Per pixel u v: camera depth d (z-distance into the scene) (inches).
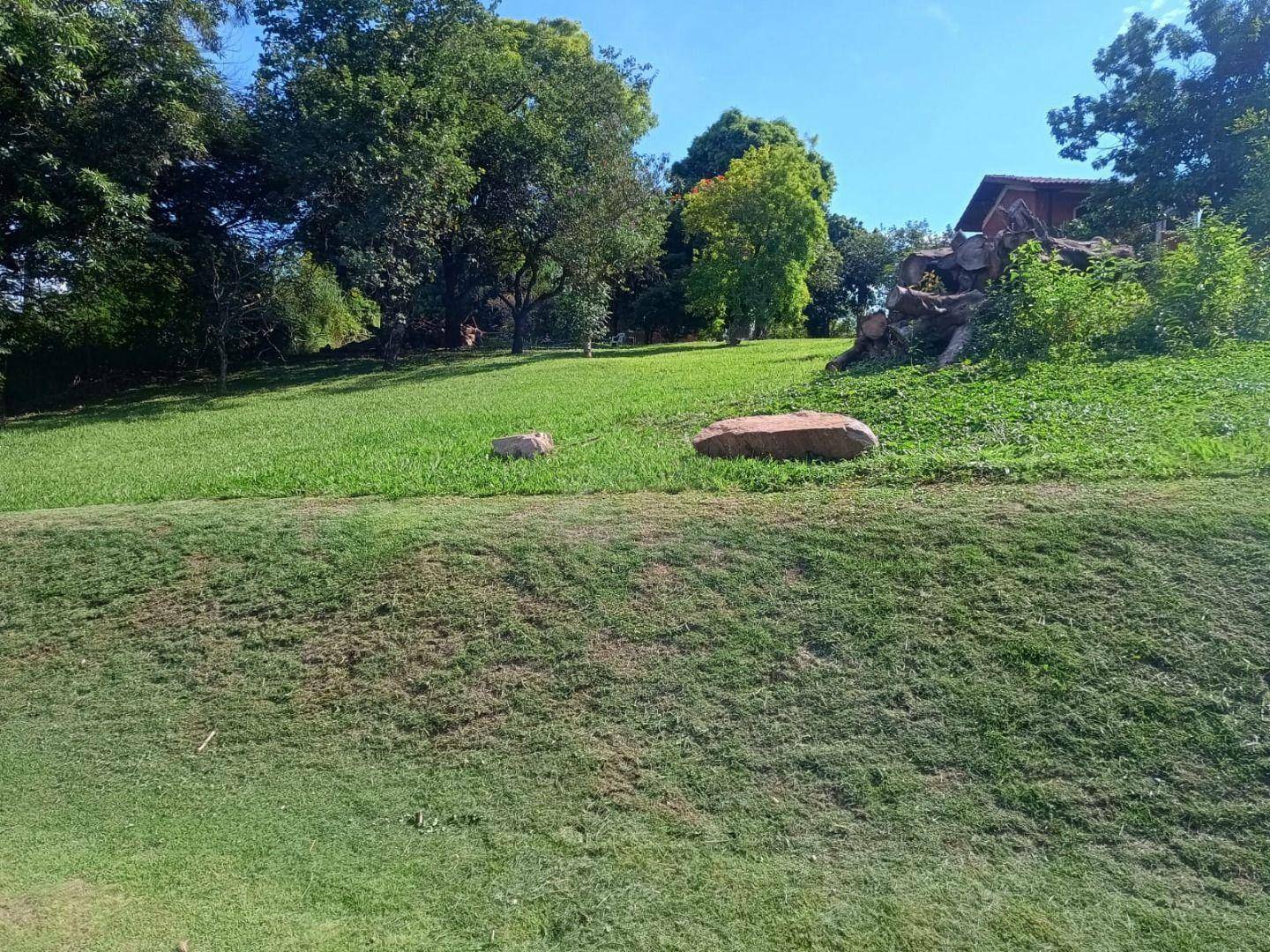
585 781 134.9
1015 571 161.3
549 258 918.4
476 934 107.5
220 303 709.3
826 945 102.3
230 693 169.6
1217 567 152.3
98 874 124.6
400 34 689.0
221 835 132.0
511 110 851.4
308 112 650.2
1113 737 126.5
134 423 525.0
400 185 661.9
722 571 178.4
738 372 537.6
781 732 138.5
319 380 738.8
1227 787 117.3
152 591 207.2
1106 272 413.1
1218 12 802.8
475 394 535.8
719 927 106.1
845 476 221.3
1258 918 101.1
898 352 441.7
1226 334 368.2
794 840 119.5
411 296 819.4
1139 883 107.0
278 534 223.9
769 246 1014.4
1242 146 729.6
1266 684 130.0
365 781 141.8
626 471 252.2
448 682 162.1
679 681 152.2
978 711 134.9
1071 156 927.7
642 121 1008.9
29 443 458.9
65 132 548.7
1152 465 196.4
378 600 188.4
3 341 600.4
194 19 604.7
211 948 107.8
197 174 709.3
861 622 156.9
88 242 573.0
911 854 115.0
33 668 185.9
